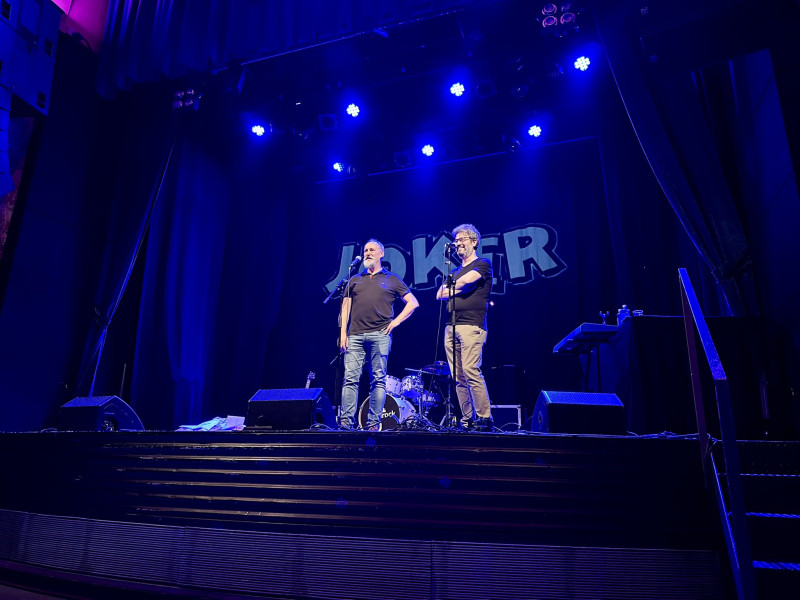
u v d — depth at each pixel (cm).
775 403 486
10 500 373
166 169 878
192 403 855
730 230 539
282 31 718
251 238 976
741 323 505
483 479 285
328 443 308
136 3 780
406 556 278
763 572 237
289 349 927
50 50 721
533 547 270
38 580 343
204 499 320
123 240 789
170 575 310
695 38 552
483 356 836
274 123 854
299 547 292
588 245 839
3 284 692
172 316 858
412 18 660
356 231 955
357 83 796
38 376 715
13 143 718
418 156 904
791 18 514
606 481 278
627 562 264
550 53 716
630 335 502
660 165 559
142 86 853
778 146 506
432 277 892
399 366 870
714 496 270
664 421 474
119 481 344
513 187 896
